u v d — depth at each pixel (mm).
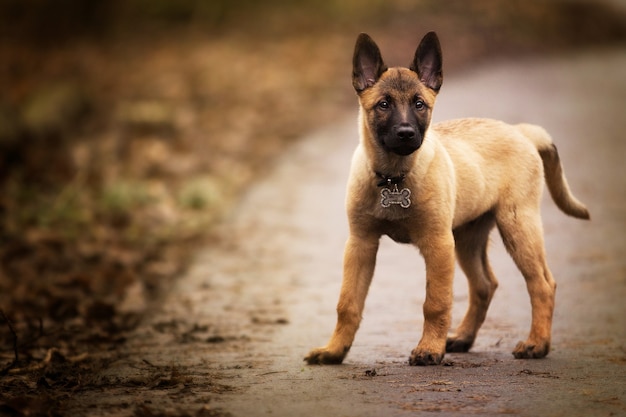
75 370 8086
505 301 10852
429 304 7973
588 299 10750
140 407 6293
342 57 29516
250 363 8078
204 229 15086
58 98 23594
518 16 36188
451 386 6883
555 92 25781
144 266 13188
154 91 26531
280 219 15320
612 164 18359
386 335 9281
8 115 21672
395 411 6164
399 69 8180
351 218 8211
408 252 13500
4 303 11250
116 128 22312
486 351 8750
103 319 10664
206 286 11953
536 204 8969
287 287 11719
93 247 14047
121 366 8203
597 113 23172
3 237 14375
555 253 12961
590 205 15641
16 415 6242
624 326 9570
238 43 33750
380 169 8000
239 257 13367
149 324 10312
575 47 34938
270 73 27984
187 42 35188
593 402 6375
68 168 18703
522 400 6430
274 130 21906
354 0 35656
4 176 18156
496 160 8883
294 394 6719
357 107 24141
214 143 20781
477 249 9078
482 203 8711
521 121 21750
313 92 25516
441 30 32656
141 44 35812
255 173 18516
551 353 8461
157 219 15602
